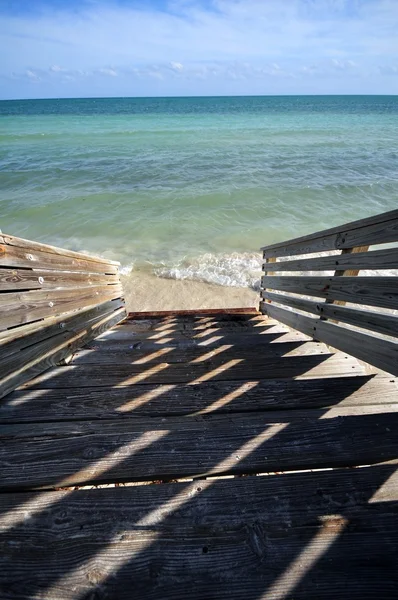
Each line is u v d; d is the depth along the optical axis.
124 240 7.82
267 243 7.64
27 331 1.67
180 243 7.70
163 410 1.45
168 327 3.52
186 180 12.57
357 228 1.81
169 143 20.92
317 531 0.88
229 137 23.45
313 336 2.43
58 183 12.16
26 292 1.69
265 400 1.49
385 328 1.56
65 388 1.62
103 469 1.10
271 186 11.55
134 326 3.59
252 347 2.26
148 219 8.88
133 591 0.78
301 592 0.77
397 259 1.47
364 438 1.18
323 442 1.17
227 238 7.90
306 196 10.54
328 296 2.22
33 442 1.20
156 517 0.92
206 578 0.79
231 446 1.17
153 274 6.48
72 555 0.84
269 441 1.18
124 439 1.20
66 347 2.18
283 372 1.87
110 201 10.14
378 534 0.87
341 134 25.34
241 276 6.40
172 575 0.80
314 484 0.99
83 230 8.23
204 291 5.95
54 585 0.79
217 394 1.52
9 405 1.46
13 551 0.85
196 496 0.97
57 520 0.92
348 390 1.53
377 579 0.79
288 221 8.73
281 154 17.47
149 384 1.75
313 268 2.51
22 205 9.66
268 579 0.79
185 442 1.19
